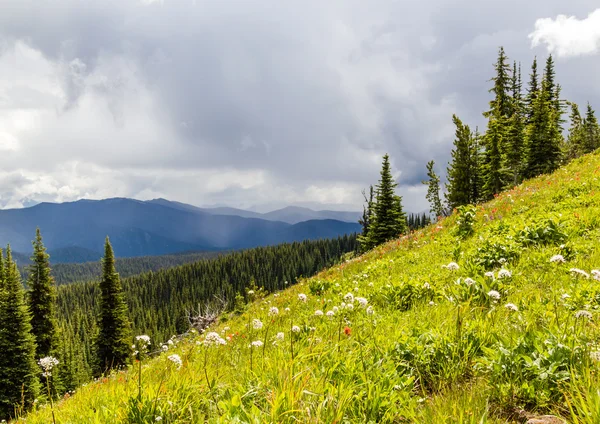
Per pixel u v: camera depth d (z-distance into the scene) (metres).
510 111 47.81
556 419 2.32
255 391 3.01
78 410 3.69
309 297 11.17
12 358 32.12
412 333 4.05
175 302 161.50
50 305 44.88
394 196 42.59
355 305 6.41
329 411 2.42
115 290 45.41
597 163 17.77
